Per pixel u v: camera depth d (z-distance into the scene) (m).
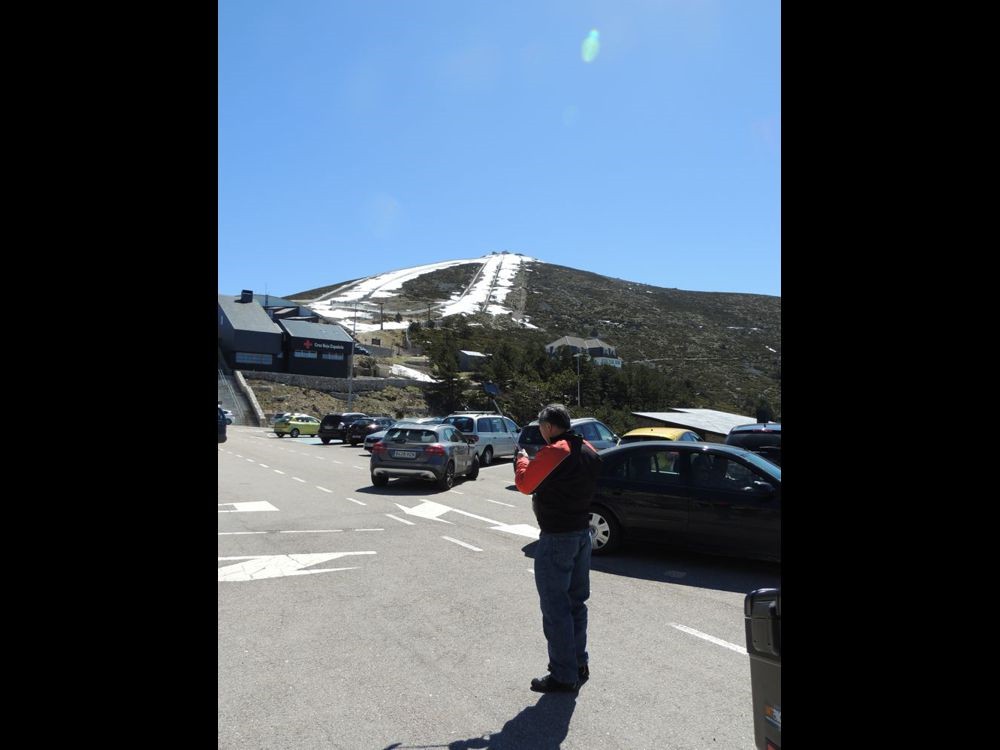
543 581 3.74
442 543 7.84
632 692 3.73
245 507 10.66
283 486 13.51
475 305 152.50
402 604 5.35
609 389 65.81
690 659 4.27
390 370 70.69
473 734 3.21
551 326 136.00
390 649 4.34
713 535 6.84
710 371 100.12
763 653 2.06
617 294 173.50
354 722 3.31
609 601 5.65
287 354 61.53
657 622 5.07
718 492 6.88
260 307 62.84
